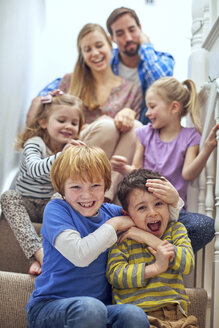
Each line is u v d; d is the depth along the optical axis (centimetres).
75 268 103
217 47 163
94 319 88
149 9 304
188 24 302
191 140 164
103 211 116
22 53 236
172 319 102
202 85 171
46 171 150
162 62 229
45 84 289
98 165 107
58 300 96
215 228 128
